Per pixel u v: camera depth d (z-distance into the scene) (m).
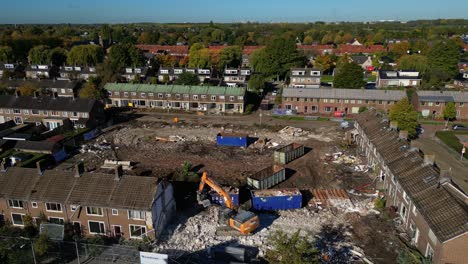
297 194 48.44
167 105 102.50
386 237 42.09
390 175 49.78
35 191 42.56
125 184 42.22
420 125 86.81
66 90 108.25
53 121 84.31
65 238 40.84
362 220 45.62
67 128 81.44
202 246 40.56
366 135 64.12
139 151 70.44
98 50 153.50
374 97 95.31
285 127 83.25
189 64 147.88
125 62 139.62
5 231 41.47
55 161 64.88
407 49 181.50
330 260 38.19
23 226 43.75
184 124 88.31
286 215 47.12
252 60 147.25
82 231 42.66
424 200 39.22
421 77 129.50
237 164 64.19
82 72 132.75
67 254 38.62
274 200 47.91
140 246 39.81
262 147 72.00
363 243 41.16
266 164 64.12
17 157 62.41
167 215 44.97
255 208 48.19
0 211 43.53
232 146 72.88
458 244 32.88
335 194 52.31
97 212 41.38
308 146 72.50
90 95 101.06
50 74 135.88
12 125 82.00
